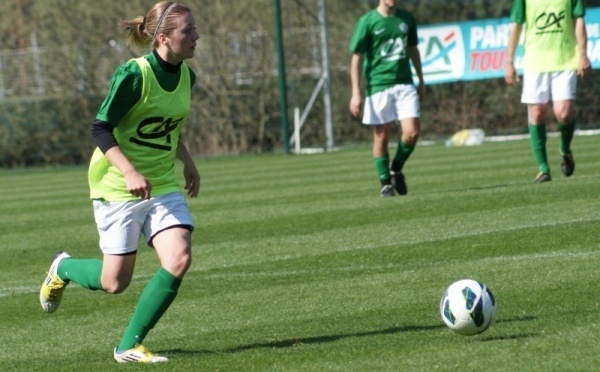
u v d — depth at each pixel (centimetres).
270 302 1703
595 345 1227
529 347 1245
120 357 1334
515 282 1680
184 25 1348
